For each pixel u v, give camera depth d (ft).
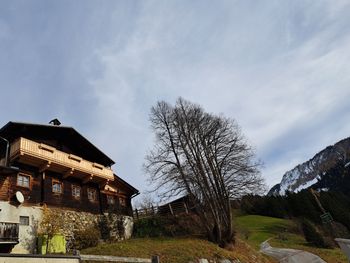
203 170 98.84
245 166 95.50
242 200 107.34
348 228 193.16
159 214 110.11
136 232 99.25
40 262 32.48
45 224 71.77
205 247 80.28
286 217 217.77
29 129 79.51
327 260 112.06
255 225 196.75
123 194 111.34
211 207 94.07
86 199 88.79
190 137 103.96
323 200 218.79
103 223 89.86
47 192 76.95
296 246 141.59
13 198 68.13
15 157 70.74
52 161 76.84
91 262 56.24
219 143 100.17
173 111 110.83
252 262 88.02
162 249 74.33
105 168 94.63
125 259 38.75
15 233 61.87
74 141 92.17
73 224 80.02
